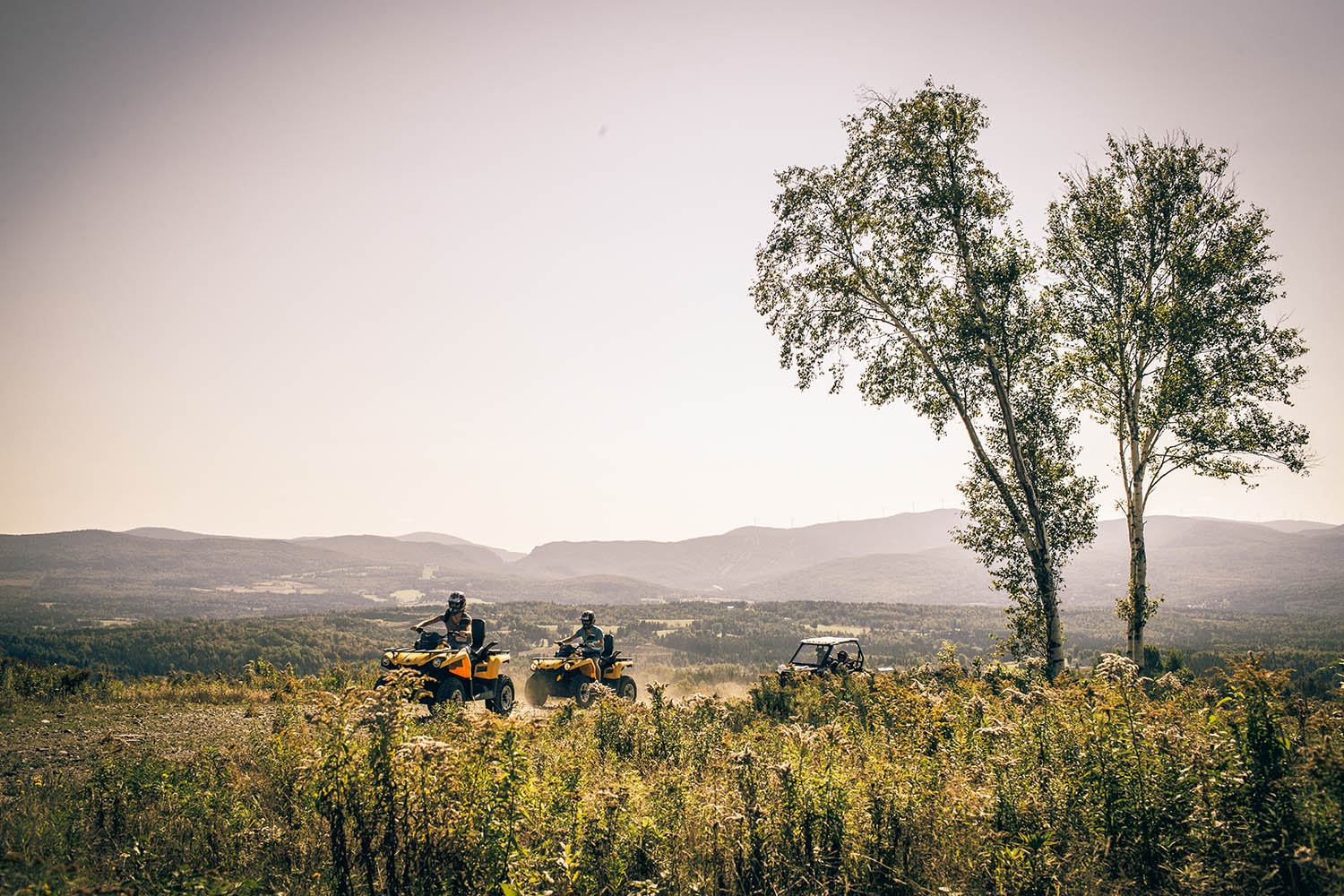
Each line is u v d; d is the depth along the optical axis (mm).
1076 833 4984
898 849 4898
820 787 5172
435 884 4371
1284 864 4277
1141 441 21109
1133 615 20203
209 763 7148
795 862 4715
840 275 20500
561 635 153625
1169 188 20703
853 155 20719
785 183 21062
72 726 10016
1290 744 5480
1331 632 144375
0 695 11953
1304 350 19250
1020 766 6020
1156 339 20203
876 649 159125
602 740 8484
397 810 4551
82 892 4062
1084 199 21875
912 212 20141
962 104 20047
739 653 143250
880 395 21172
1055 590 19719
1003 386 19953
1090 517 20297
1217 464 19641
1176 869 4484
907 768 5871
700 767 7090
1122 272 21000
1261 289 19828
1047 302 21391
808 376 21516
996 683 13211
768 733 7602
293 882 4605
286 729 7141
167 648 94750
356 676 16172
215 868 4660
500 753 5520
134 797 6027
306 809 5270
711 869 4742
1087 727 6484
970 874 4676
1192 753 5332
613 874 4531
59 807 5875
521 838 4707
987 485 20922
